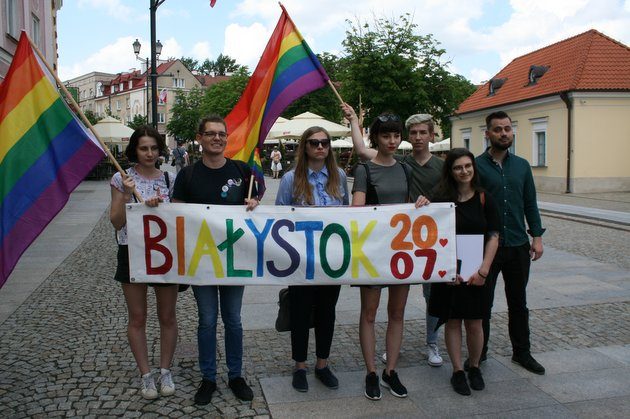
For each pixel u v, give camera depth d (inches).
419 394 151.9
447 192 153.7
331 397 149.9
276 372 166.9
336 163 158.2
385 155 154.1
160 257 145.6
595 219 537.0
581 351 182.5
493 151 163.6
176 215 145.3
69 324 213.5
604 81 885.8
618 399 147.5
